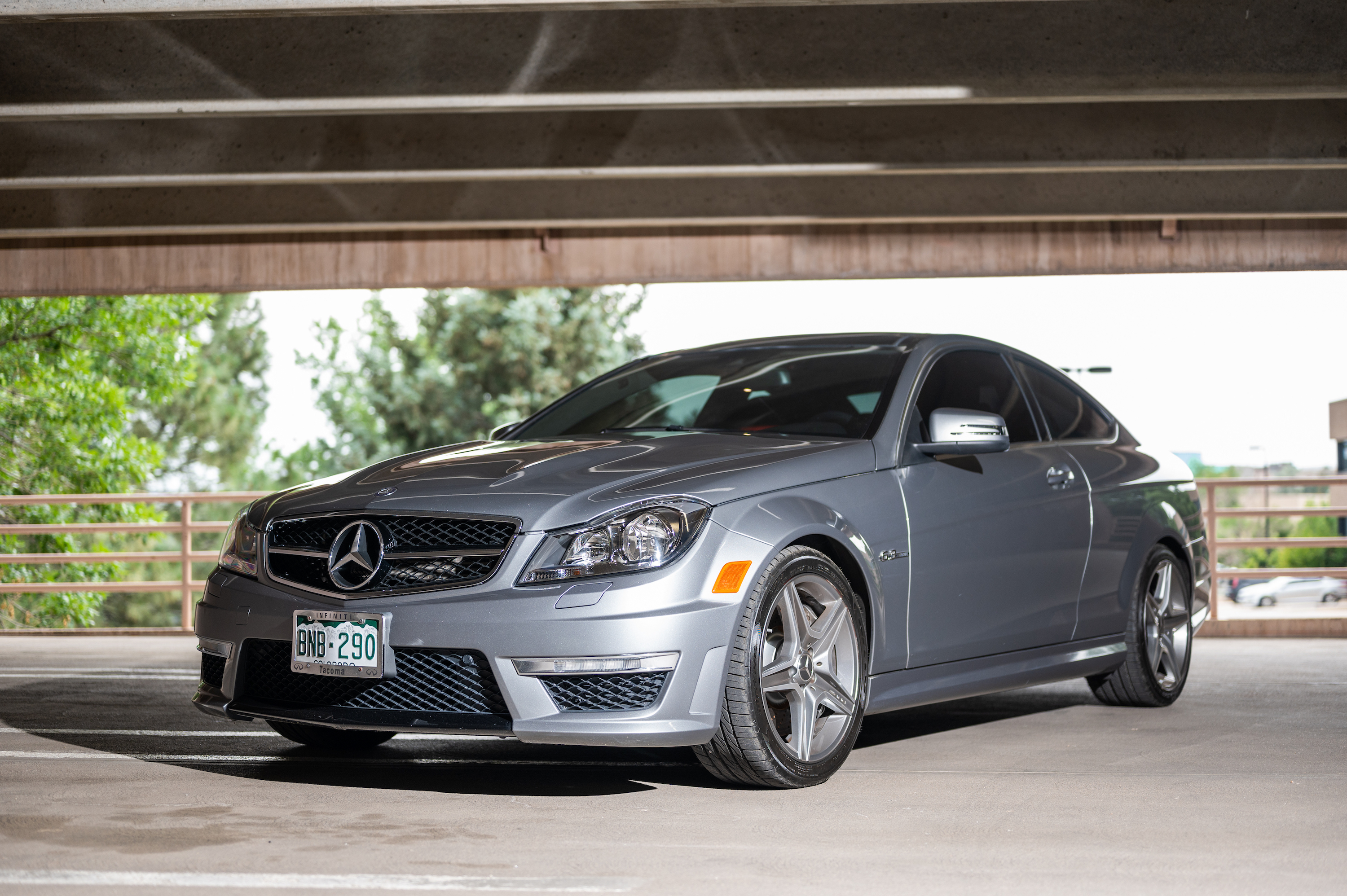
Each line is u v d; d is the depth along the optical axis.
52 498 9.80
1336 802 3.42
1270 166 7.36
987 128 7.36
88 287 9.51
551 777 3.75
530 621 3.26
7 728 4.72
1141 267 9.09
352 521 3.54
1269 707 5.35
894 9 6.13
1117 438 5.32
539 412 4.91
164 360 18.19
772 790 3.57
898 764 4.01
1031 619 4.48
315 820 3.16
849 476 3.84
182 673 6.75
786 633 3.58
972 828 3.11
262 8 4.95
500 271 9.31
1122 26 6.09
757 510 3.52
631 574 3.31
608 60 6.18
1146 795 3.52
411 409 32.69
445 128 7.48
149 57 6.24
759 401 4.44
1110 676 5.24
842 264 9.15
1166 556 5.30
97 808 3.28
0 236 8.77
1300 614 9.61
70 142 7.52
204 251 9.48
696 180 8.56
